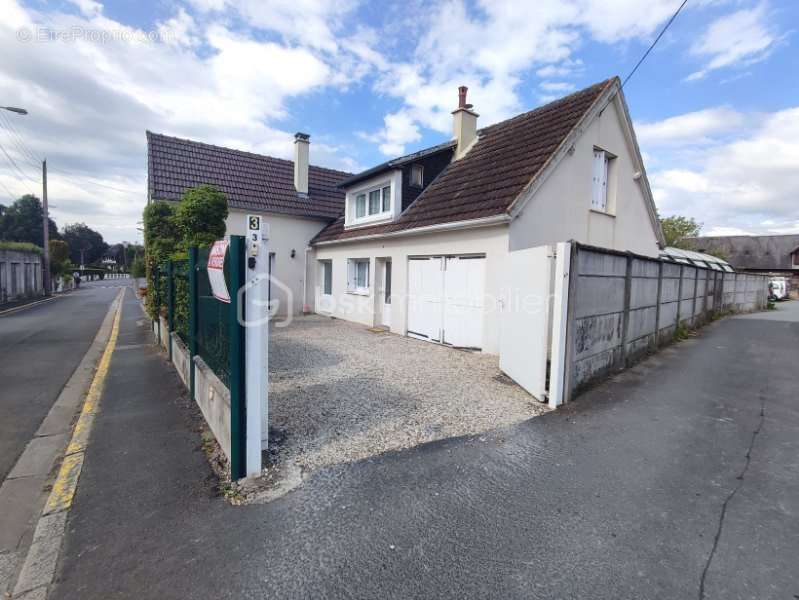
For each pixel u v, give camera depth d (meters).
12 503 3.02
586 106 9.28
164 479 3.26
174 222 10.34
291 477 3.26
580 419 4.55
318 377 6.17
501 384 5.91
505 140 10.52
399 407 4.87
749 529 2.62
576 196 9.12
